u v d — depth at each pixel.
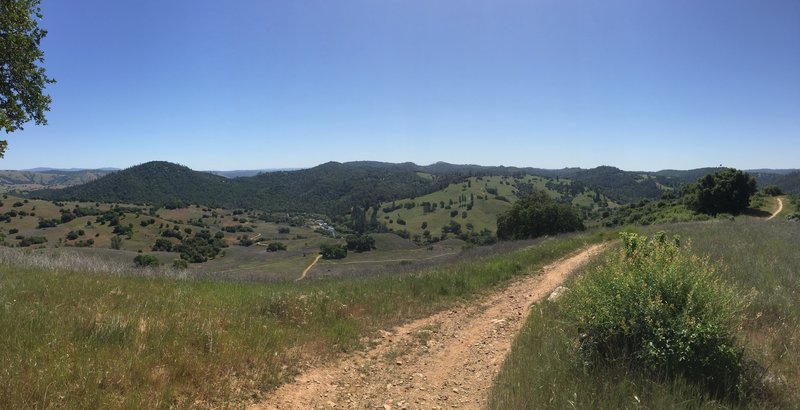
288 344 6.87
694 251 12.70
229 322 7.26
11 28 15.19
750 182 56.91
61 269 11.61
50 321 5.82
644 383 4.28
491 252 23.55
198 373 5.18
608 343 4.97
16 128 15.45
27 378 4.20
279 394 5.27
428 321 9.11
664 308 4.62
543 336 6.65
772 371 4.57
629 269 5.37
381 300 10.40
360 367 6.46
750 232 20.47
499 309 10.18
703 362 4.29
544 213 56.19
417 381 6.02
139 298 8.13
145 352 5.39
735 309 4.77
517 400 4.58
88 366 4.69
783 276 8.80
